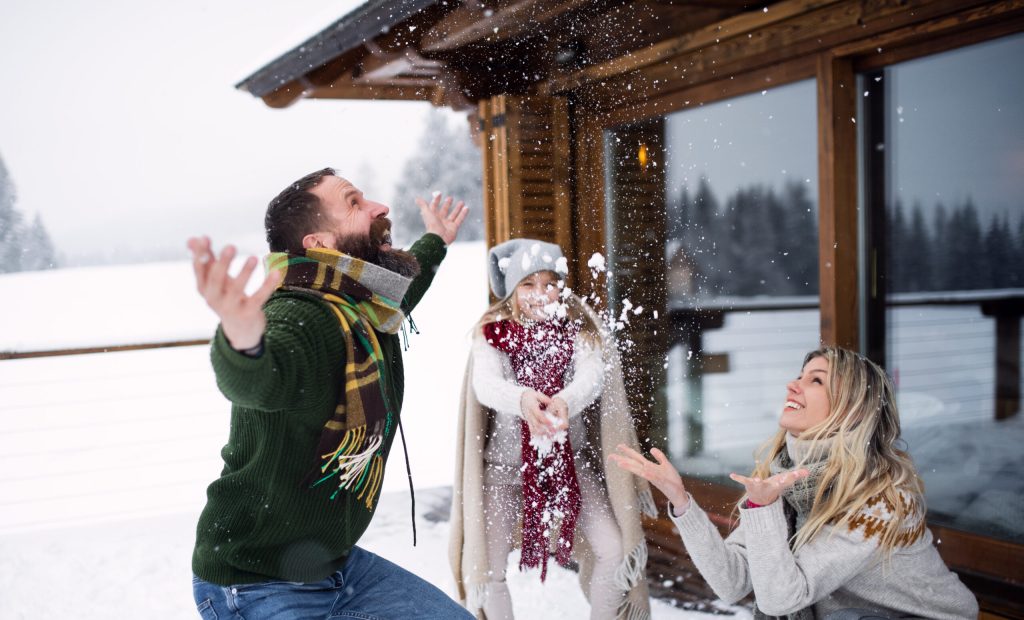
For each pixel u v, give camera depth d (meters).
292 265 1.63
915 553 1.83
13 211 58.41
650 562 3.72
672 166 4.32
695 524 1.92
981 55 3.00
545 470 2.68
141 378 10.59
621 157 4.55
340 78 4.88
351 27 3.92
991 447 3.11
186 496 6.07
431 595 1.79
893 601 1.84
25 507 6.10
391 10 3.62
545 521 2.66
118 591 3.83
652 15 3.75
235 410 1.58
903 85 3.29
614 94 4.55
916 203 3.28
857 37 3.25
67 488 6.57
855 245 3.46
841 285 3.44
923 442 3.34
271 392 1.35
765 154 3.85
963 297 3.15
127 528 4.92
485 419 2.79
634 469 1.92
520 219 4.64
